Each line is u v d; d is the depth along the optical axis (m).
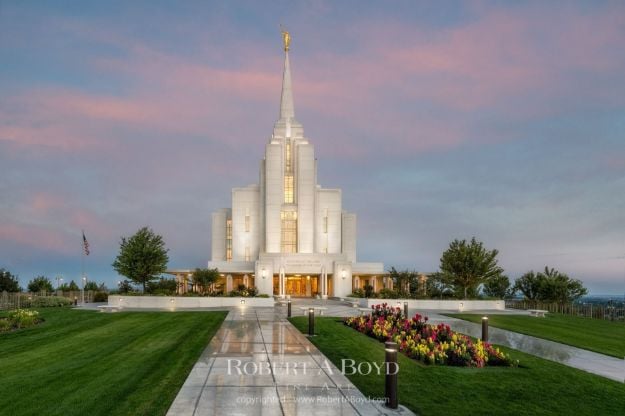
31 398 10.64
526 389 11.69
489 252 42.09
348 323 24.94
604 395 11.48
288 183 73.62
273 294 63.12
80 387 11.55
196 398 10.20
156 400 10.20
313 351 16.23
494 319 31.47
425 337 17.64
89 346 18.55
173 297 40.16
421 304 41.53
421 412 9.58
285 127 74.94
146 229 43.88
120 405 9.92
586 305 39.69
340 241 74.38
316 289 67.75
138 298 39.81
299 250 70.81
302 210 71.56
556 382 12.52
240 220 75.06
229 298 40.81
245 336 20.11
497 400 10.67
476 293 47.44
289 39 79.12
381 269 67.50
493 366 14.40
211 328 23.22
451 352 14.70
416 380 12.21
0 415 9.45
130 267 42.09
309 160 72.56
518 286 50.00
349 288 61.88
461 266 41.19
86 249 46.94
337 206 74.62
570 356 17.25
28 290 54.91
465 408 9.99
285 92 77.56
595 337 23.14
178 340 19.38
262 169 74.50
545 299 47.31
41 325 26.59
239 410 9.37
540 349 18.73
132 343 18.95
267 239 70.69
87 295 54.53
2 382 12.23
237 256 74.44
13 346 19.34
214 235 78.12
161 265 42.66
